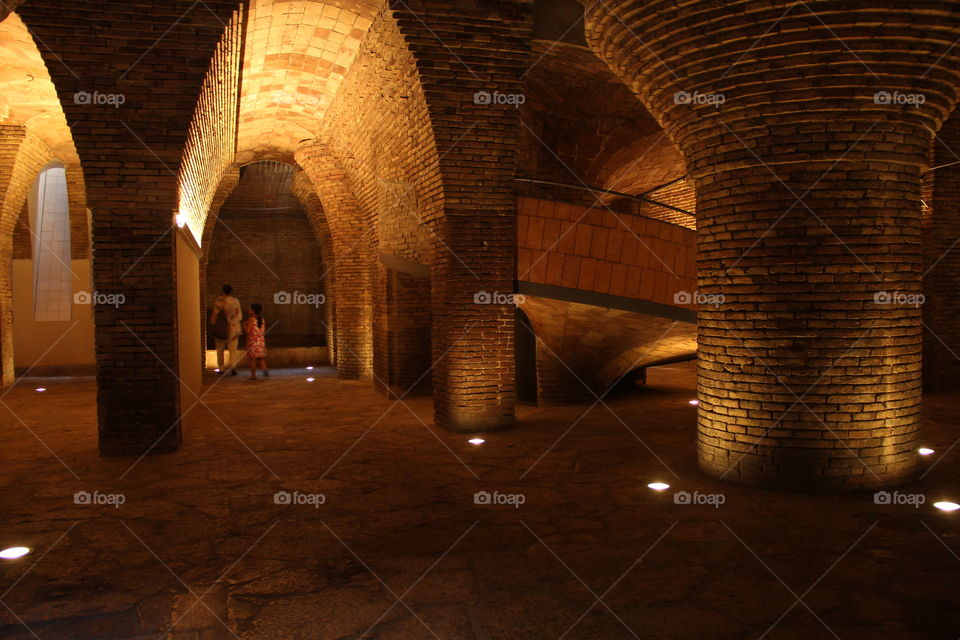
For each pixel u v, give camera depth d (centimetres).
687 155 673
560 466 712
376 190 1173
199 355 1254
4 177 1262
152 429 793
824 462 604
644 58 626
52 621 391
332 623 385
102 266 775
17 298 1600
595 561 464
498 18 790
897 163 598
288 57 950
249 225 2153
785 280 603
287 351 1822
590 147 1209
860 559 460
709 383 661
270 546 499
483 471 697
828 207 593
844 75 560
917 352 631
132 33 693
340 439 860
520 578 439
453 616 391
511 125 848
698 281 678
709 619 382
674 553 475
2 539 518
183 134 752
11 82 982
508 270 880
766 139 601
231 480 675
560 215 884
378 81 919
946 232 1152
